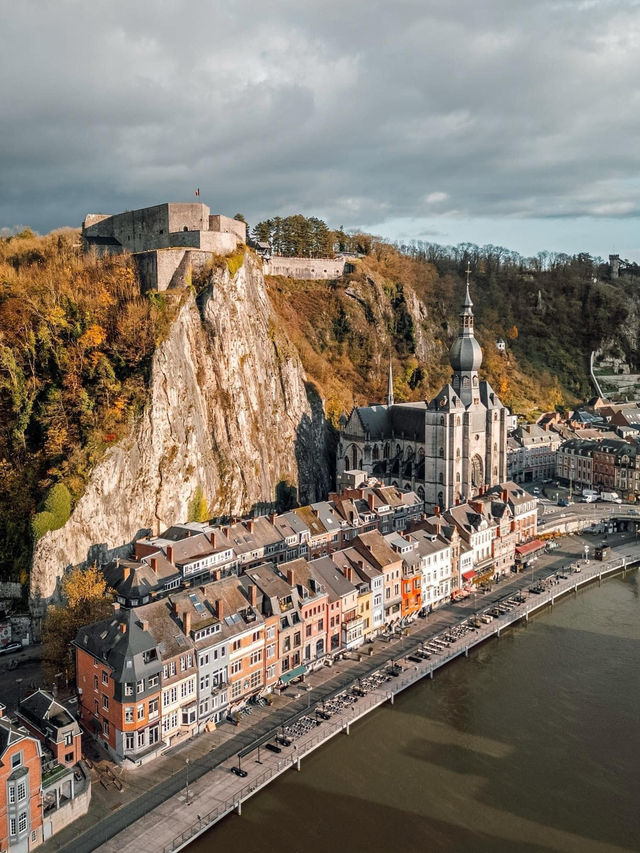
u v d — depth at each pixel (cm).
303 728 10331
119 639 9562
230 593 11069
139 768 9431
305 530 15488
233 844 8312
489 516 16800
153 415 16200
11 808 7712
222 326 19188
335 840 8425
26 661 12162
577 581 16475
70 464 14450
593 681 12169
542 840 8500
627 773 9769
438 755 10088
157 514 16225
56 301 16625
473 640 13288
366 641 13200
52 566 13425
